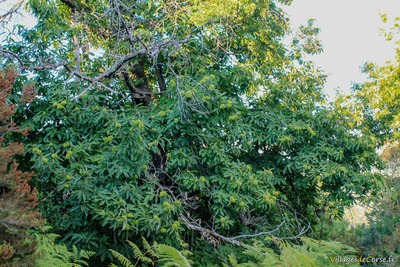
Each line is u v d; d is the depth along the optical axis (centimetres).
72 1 844
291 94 941
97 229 695
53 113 714
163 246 346
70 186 637
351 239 686
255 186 742
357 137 886
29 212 393
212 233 713
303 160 824
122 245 710
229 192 743
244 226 816
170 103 772
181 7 859
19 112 694
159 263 668
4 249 350
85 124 732
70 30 775
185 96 694
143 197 687
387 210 673
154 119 751
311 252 515
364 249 666
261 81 911
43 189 696
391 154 730
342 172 816
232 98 766
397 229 639
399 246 638
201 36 792
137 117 705
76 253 522
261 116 851
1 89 424
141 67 895
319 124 878
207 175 794
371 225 680
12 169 411
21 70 661
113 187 668
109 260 734
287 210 886
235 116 724
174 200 710
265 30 937
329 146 859
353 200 825
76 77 750
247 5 845
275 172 856
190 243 812
